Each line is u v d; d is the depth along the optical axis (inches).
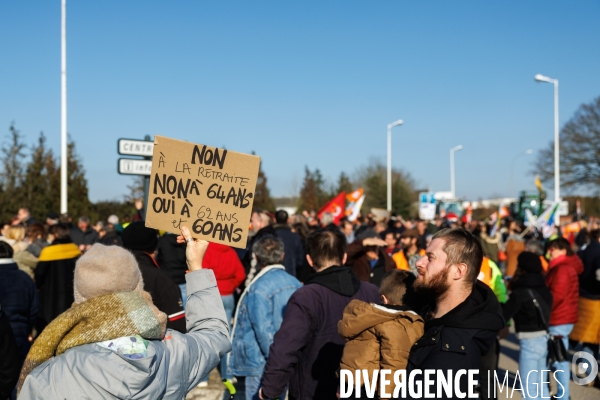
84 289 83.2
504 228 801.6
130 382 74.6
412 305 117.5
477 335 91.5
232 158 107.9
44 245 323.9
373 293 150.8
